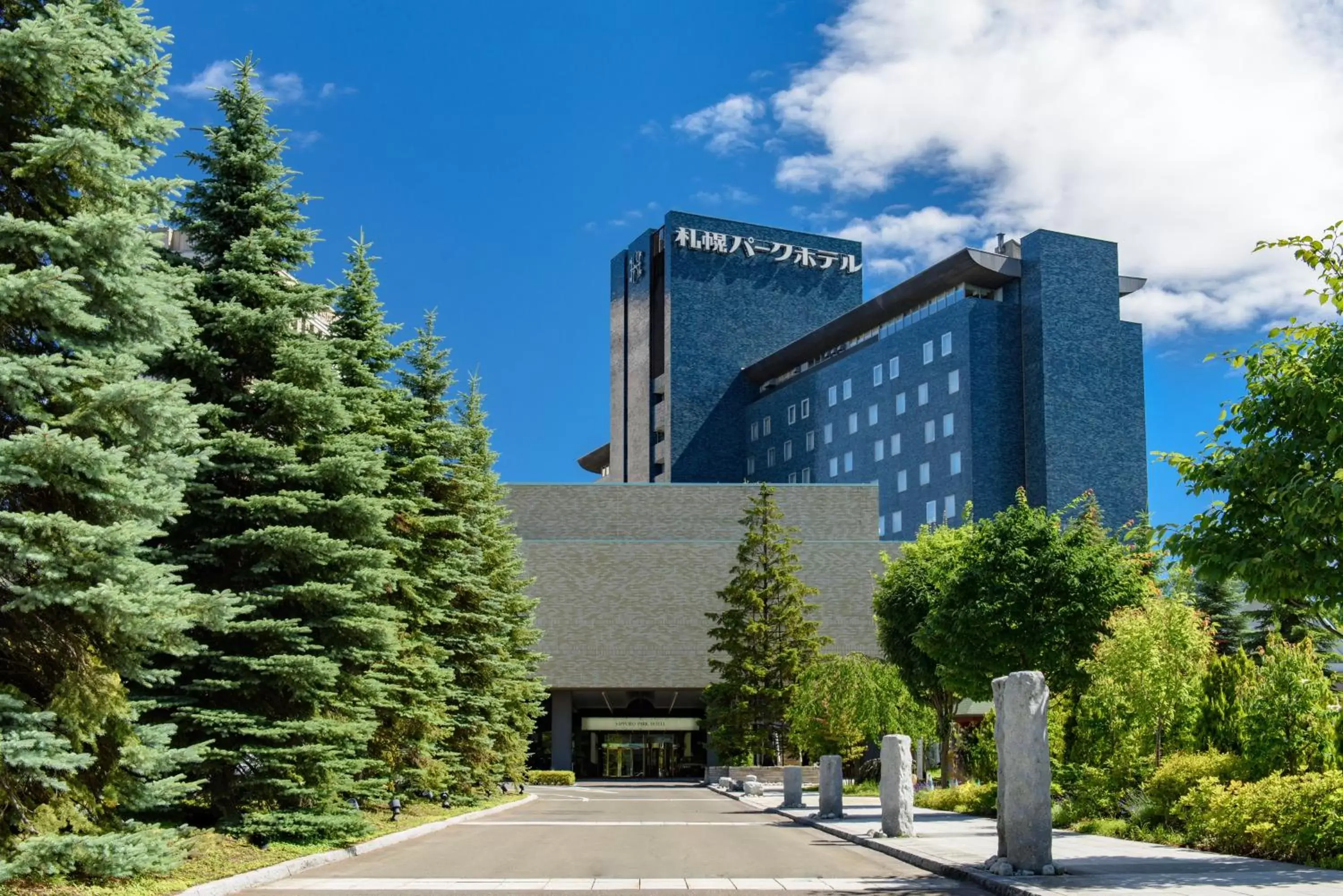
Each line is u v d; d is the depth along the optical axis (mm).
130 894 11594
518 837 23234
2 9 12055
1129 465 79438
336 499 18344
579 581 70375
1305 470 12992
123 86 12156
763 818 31172
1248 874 13461
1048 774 14141
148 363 17359
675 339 108188
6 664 12102
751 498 62031
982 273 80875
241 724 16750
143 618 11539
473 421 43875
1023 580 25828
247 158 18859
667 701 75250
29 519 10492
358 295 26953
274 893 13172
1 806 10969
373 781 20609
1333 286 13242
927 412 82812
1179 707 22203
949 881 14547
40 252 11375
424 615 27344
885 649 39219
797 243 114438
